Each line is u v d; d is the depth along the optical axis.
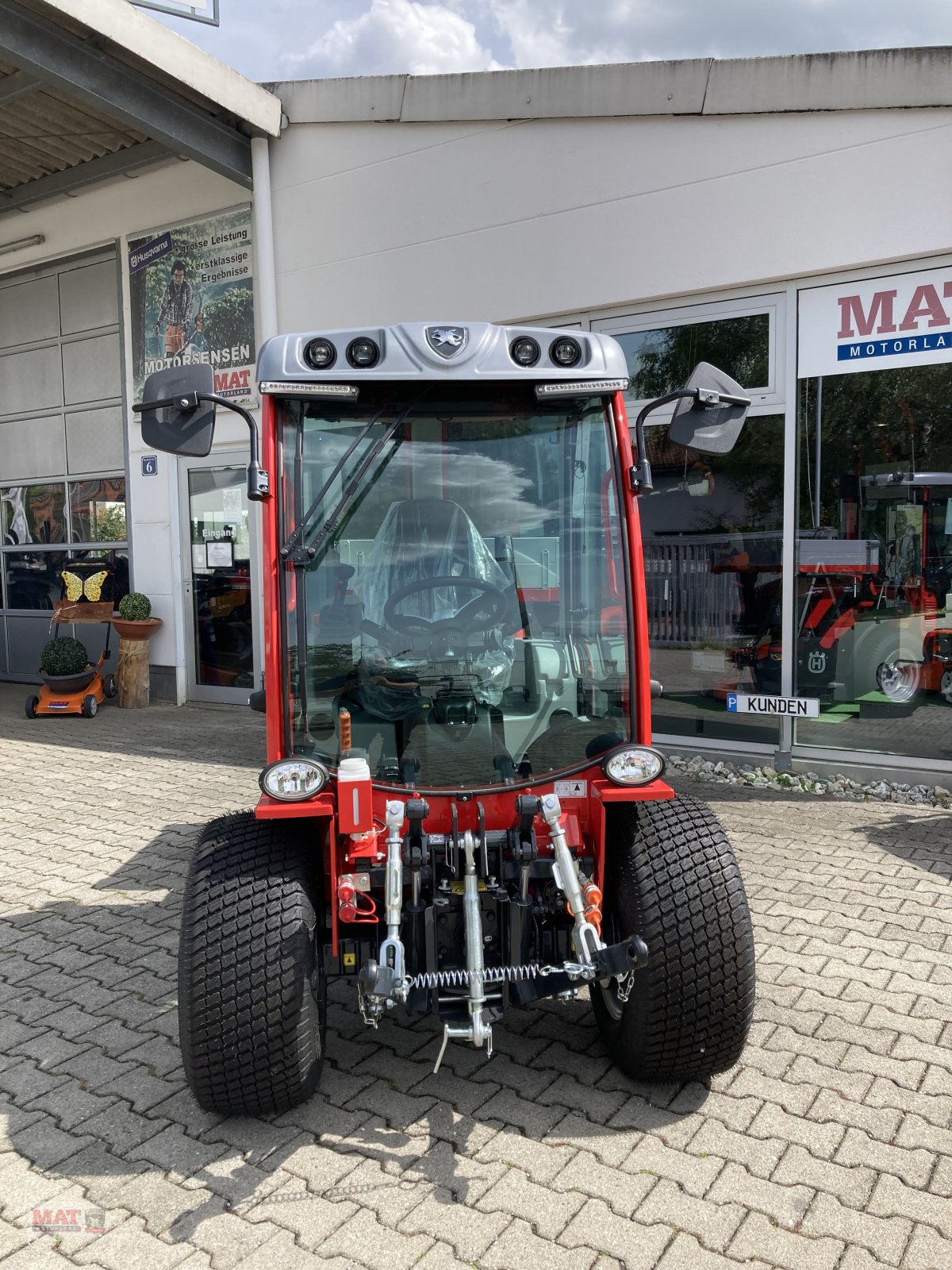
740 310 6.73
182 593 10.06
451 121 7.66
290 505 2.98
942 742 6.27
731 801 6.20
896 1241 2.37
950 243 5.89
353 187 8.27
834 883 4.72
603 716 3.09
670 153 6.76
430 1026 3.48
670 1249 2.36
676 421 3.03
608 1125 2.86
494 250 7.61
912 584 6.31
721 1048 2.87
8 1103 3.05
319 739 2.98
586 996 3.70
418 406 3.04
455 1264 2.32
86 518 11.01
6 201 10.65
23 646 11.70
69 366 10.92
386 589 3.02
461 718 3.02
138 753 7.96
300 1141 2.81
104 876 5.07
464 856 2.84
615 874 3.01
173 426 2.97
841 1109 2.92
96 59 7.55
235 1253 2.38
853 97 6.02
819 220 6.29
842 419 6.46
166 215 9.79
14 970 4.00
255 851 2.95
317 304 8.61
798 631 6.71
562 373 2.99
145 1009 3.65
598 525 3.08
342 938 2.98
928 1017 3.46
